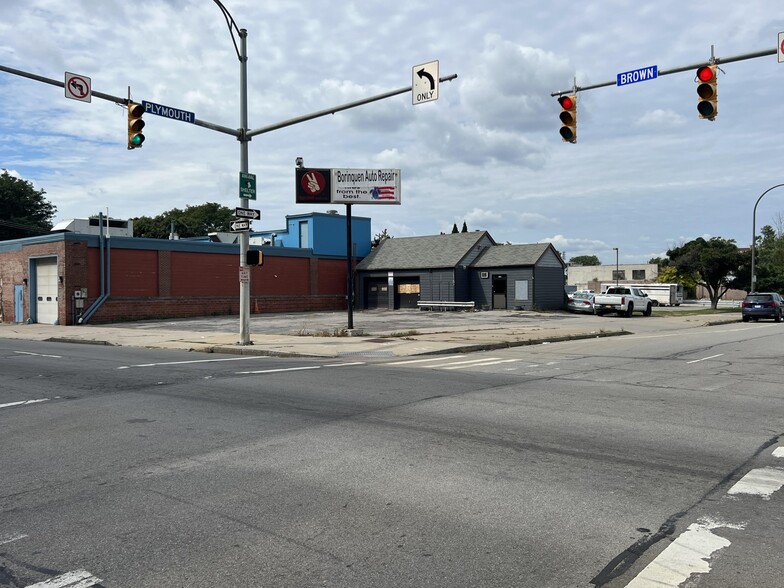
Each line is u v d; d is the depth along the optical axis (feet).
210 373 43.96
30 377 42.34
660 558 13.71
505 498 17.54
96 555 14.05
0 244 122.62
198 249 126.31
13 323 118.52
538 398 33.37
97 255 110.83
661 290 236.43
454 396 34.04
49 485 19.03
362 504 17.11
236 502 17.34
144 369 46.57
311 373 43.96
